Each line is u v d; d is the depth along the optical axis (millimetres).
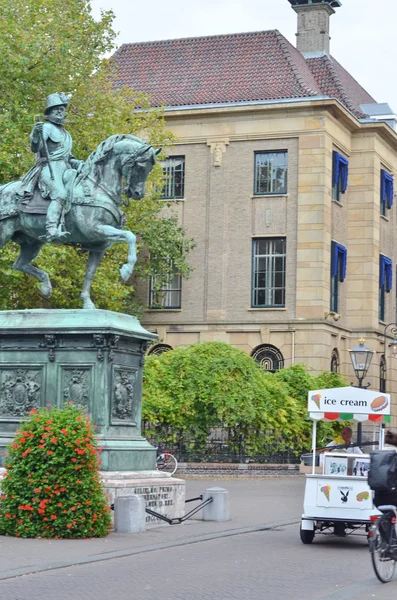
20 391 20031
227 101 53469
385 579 14758
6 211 20219
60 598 12516
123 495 18906
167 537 18625
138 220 47969
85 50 42375
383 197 57531
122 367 20047
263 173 53156
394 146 58781
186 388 38781
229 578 14508
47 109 20234
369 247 55812
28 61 38781
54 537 17672
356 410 20047
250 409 38531
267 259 52812
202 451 39062
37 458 17797
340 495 19000
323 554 17703
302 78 54125
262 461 39469
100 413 19500
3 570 14414
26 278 39469
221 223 53469
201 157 54000
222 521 22172
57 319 19906
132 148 19906
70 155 20375
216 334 53000
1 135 38031
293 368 42031
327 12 60344
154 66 57188
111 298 41531
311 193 52156
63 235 19609
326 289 52406
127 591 13180
